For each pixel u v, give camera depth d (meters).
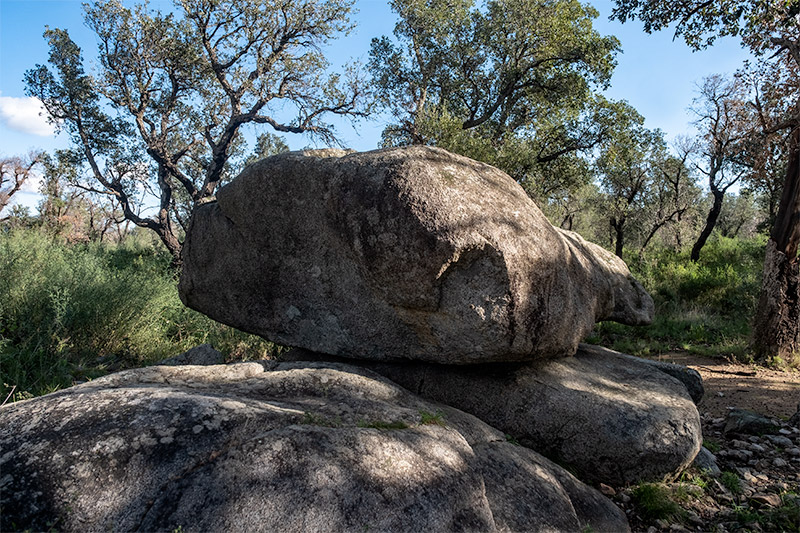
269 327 4.46
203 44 16.56
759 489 3.86
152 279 9.15
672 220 22.30
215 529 2.08
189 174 21.36
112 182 18.41
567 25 17.41
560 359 4.39
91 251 13.16
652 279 14.64
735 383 7.07
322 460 2.35
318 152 4.32
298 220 4.14
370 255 3.48
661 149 20.30
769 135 10.02
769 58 9.56
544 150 18.12
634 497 3.58
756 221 32.12
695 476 3.97
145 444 2.35
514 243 3.44
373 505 2.25
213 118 17.55
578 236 5.14
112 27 16.05
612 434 3.62
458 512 2.43
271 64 16.62
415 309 3.58
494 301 3.43
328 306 4.16
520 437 3.80
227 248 4.57
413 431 2.79
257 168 4.29
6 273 7.46
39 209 19.03
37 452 2.29
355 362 4.20
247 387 3.16
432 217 3.33
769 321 8.56
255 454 2.32
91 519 2.12
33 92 17.19
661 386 4.23
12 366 5.63
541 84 18.72
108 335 7.15
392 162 3.52
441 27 18.36
